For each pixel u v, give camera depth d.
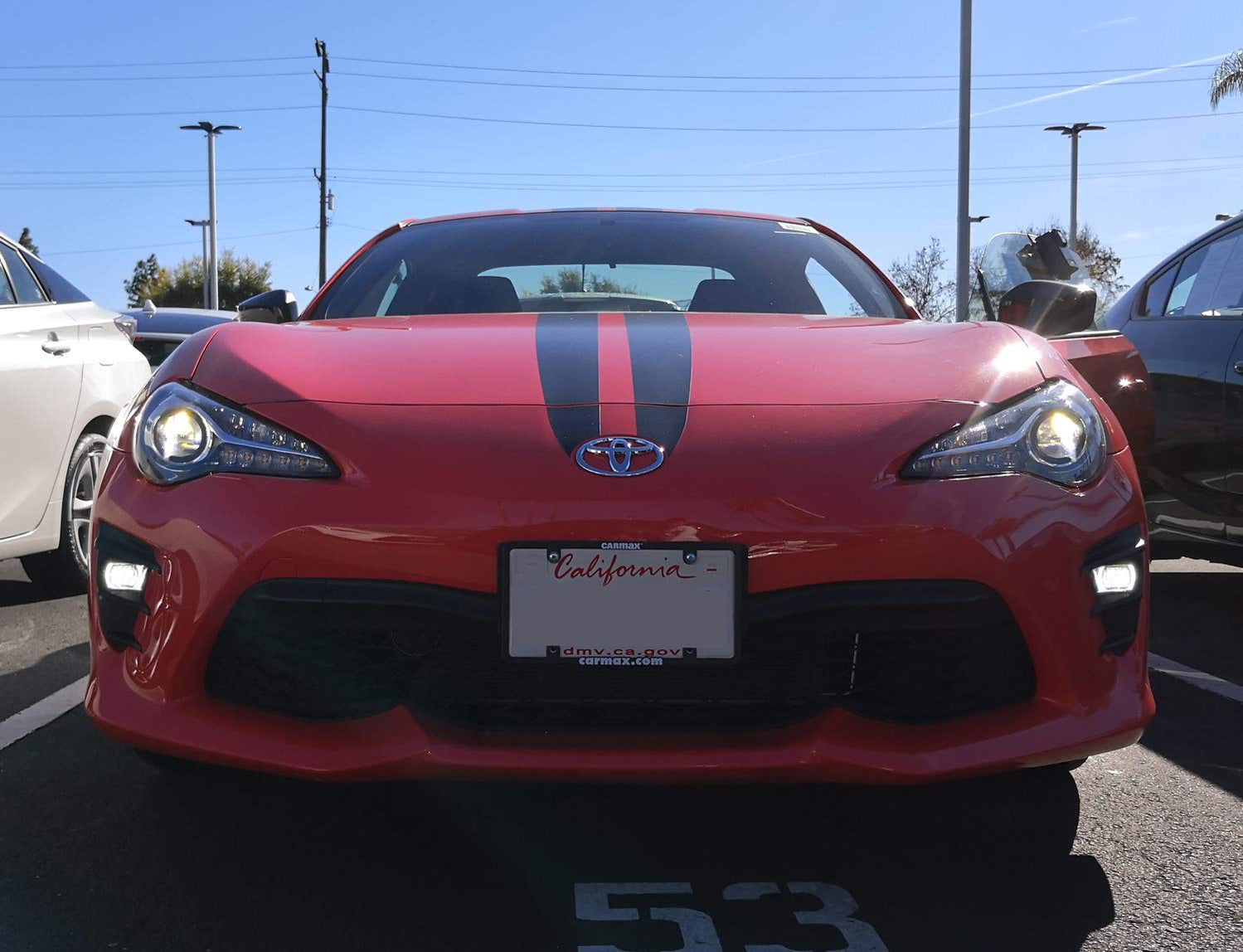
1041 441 1.97
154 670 1.92
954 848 2.15
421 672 1.92
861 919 1.87
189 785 2.43
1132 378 3.88
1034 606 1.88
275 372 2.07
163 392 2.06
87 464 4.50
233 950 1.76
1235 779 2.53
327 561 1.84
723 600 1.84
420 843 2.16
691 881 2.01
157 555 1.92
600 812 2.31
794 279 2.97
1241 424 3.82
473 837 2.19
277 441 1.93
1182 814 2.32
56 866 2.05
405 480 1.86
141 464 1.98
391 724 1.88
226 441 1.94
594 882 2.00
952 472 1.90
